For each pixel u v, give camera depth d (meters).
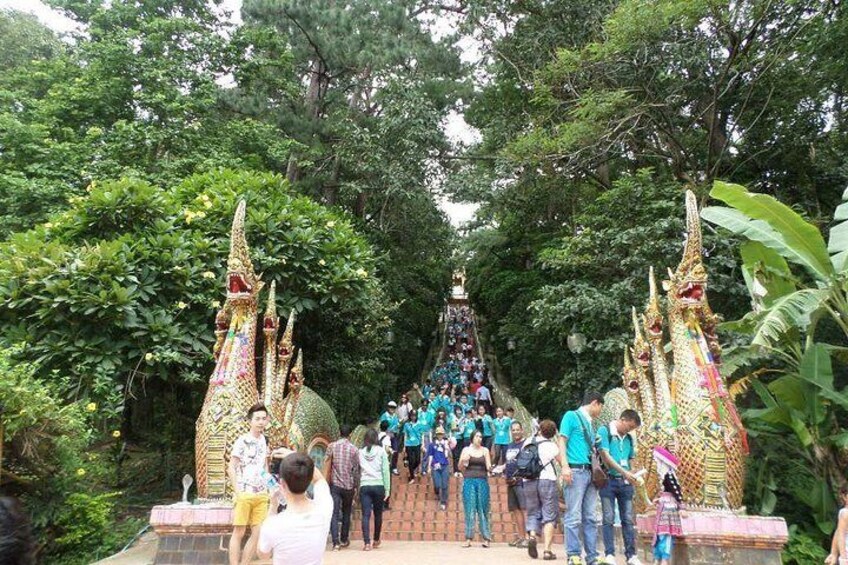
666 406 8.16
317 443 10.73
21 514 2.61
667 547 6.72
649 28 14.38
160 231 10.62
